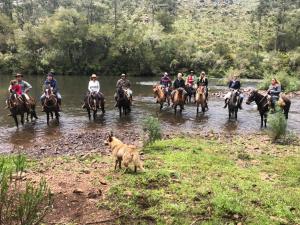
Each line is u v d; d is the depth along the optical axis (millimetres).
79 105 25594
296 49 79688
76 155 12430
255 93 18453
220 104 26375
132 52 66688
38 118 20328
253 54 68562
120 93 20547
